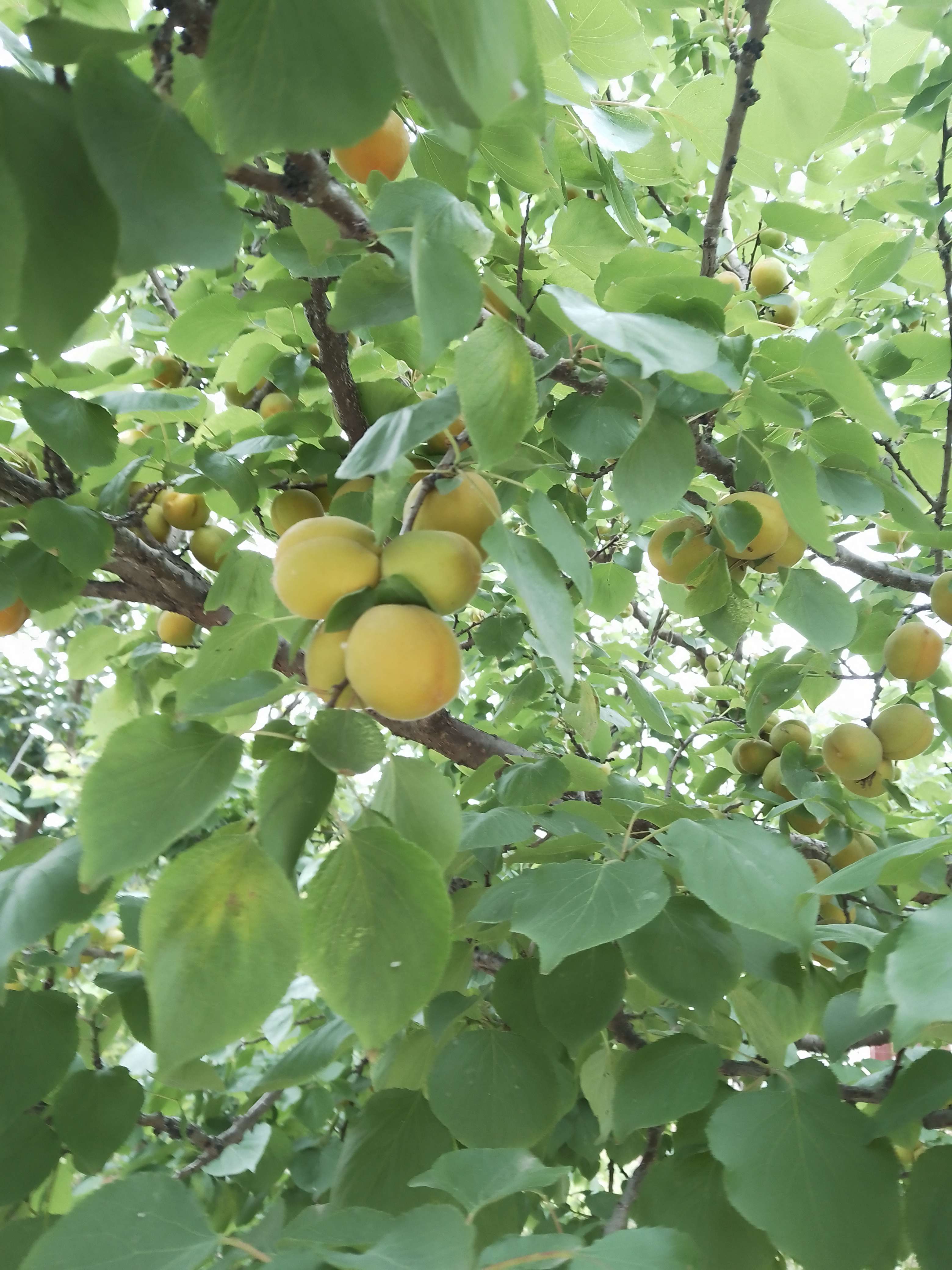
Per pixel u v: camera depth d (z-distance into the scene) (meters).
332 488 0.59
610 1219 0.45
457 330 0.29
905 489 0.69
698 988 0.40
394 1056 0.53
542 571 0.35
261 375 0.65
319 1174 0.68
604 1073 0.48
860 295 0.72
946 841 0.32
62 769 1.61
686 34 0.92
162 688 0.86
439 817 0.35
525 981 0.48
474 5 0.14
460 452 0.38
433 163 0.47
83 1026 0.55
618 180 0.58
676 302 0.45
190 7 0.20
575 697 0.79
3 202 0.18
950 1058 0.35
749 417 0.52
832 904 0.65
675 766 0.95
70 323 0.19
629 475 0.44
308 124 0.19
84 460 0.51
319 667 0.33
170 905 0.29
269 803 0.31
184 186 0.19
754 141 0.59
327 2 0.17
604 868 0.40
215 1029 0.29
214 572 0.75
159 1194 0.29
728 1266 0.36
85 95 0.18
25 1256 0.41
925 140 0.74
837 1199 0.33
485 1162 0.31
